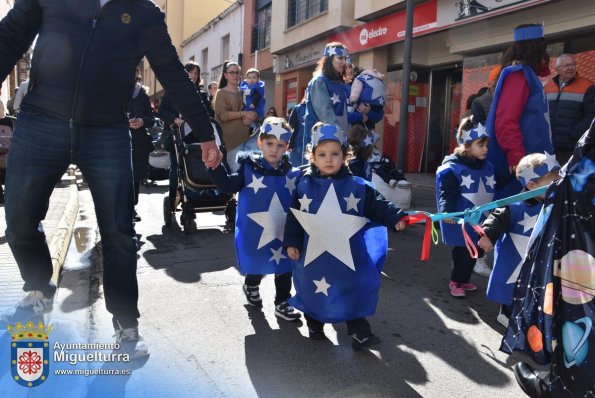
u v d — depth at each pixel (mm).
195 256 5223
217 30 25641
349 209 3102
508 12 9109
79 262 4777
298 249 3189
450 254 5488
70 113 2611
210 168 3324
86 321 3375
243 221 3693
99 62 2611
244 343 3215
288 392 2641
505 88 4027
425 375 2885
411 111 13898
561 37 9344
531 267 2289
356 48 13766
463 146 4316
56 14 2590
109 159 2721
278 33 17969
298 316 3621
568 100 5801
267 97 21719
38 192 2742
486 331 3525
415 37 11586
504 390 2742
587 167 2053
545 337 2184
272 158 3695
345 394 2648
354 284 3072
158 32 2727
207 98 7266
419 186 11422
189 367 2859
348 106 5098
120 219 2783
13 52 2691
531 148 4062
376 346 3236
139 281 4367
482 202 4199
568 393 2057
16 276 3848
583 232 2041
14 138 2688
